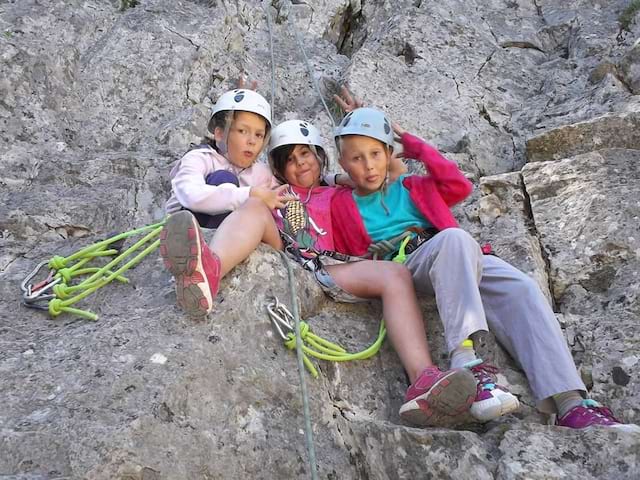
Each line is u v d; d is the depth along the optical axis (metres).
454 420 2.79
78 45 5.34
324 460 2.67
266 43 5.95
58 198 4.15
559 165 4.06
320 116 5.20
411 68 5.36
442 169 3.39
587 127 4.24
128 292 3.18
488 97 5.13
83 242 3.67
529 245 3.65
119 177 4.45
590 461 2.58
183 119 4.97
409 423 2.85
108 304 3.12
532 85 5.31
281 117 5.26
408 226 3.41
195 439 2.53
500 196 4.05
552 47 5.73
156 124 5.05
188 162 3.60
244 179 3.70
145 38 5.41
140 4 5.85
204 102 5.27
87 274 3.32
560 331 2.96
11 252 3.60
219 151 3.78
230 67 5.52
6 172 4.44
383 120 3.44
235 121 3.66
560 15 5.88
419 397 2.72
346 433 2.78
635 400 3.00
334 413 2.83
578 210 3.84
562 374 2.84
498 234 3.83
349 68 5.29
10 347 2.88
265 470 2.56
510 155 4.75
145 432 2.45
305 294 3.21
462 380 2.63
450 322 2.90
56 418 2.50
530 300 3.00
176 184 3.50
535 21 5.91
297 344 2.87
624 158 4.05
